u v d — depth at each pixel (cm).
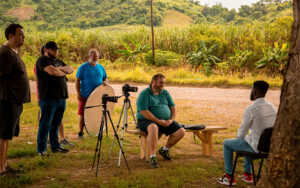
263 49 1870
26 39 2656
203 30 2422
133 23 12594
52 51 509
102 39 2603
